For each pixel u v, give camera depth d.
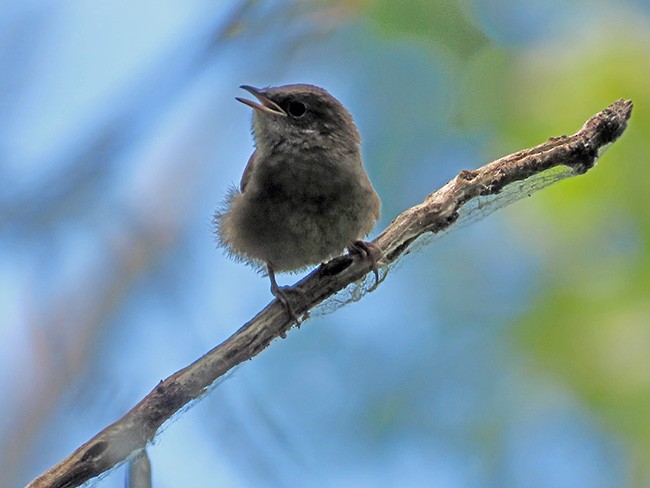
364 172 11.95
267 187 11.45
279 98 11.95
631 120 12.02
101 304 11.71
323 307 10.80
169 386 9.04
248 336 9.73
